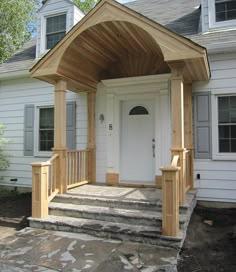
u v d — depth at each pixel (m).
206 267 3.21
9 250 3.56
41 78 5.21
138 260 3.23
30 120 7.73
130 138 6.39
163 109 5.95
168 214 3.71
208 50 5.55
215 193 5.64
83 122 6.95
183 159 4.40
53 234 4.14
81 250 3.53
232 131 5.63
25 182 7.80
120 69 6.41
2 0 12.47
